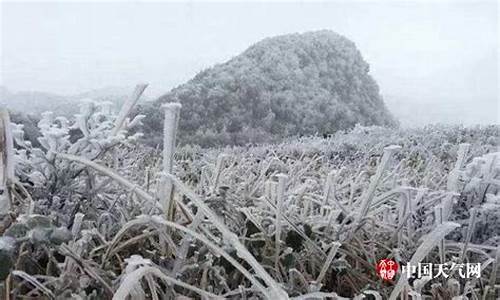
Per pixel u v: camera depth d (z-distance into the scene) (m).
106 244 1.00
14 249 0.76
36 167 1.21
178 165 2.36
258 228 1.21
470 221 1.24
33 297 0.89
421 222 1.52
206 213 0.80
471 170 1.55
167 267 0.98
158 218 0.91
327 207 1.35
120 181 1.04
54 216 1.10
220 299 0.82
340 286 1.15
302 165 2.63
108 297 0.89
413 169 2.59
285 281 1.10
